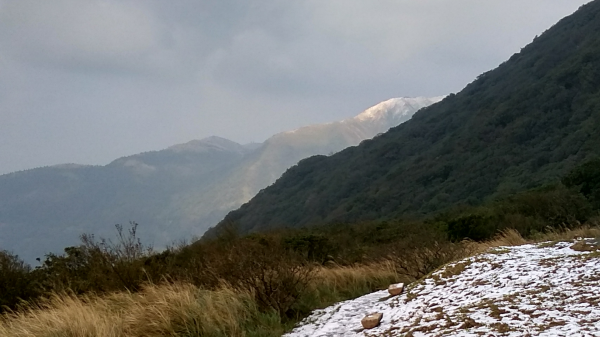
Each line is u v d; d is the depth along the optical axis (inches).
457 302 198.1
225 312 232.5
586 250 238.7
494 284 207.9
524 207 598.2
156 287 271.1
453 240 572.1
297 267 281.9
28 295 302.7
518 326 151.9
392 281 316.2
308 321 235.1
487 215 594.6
